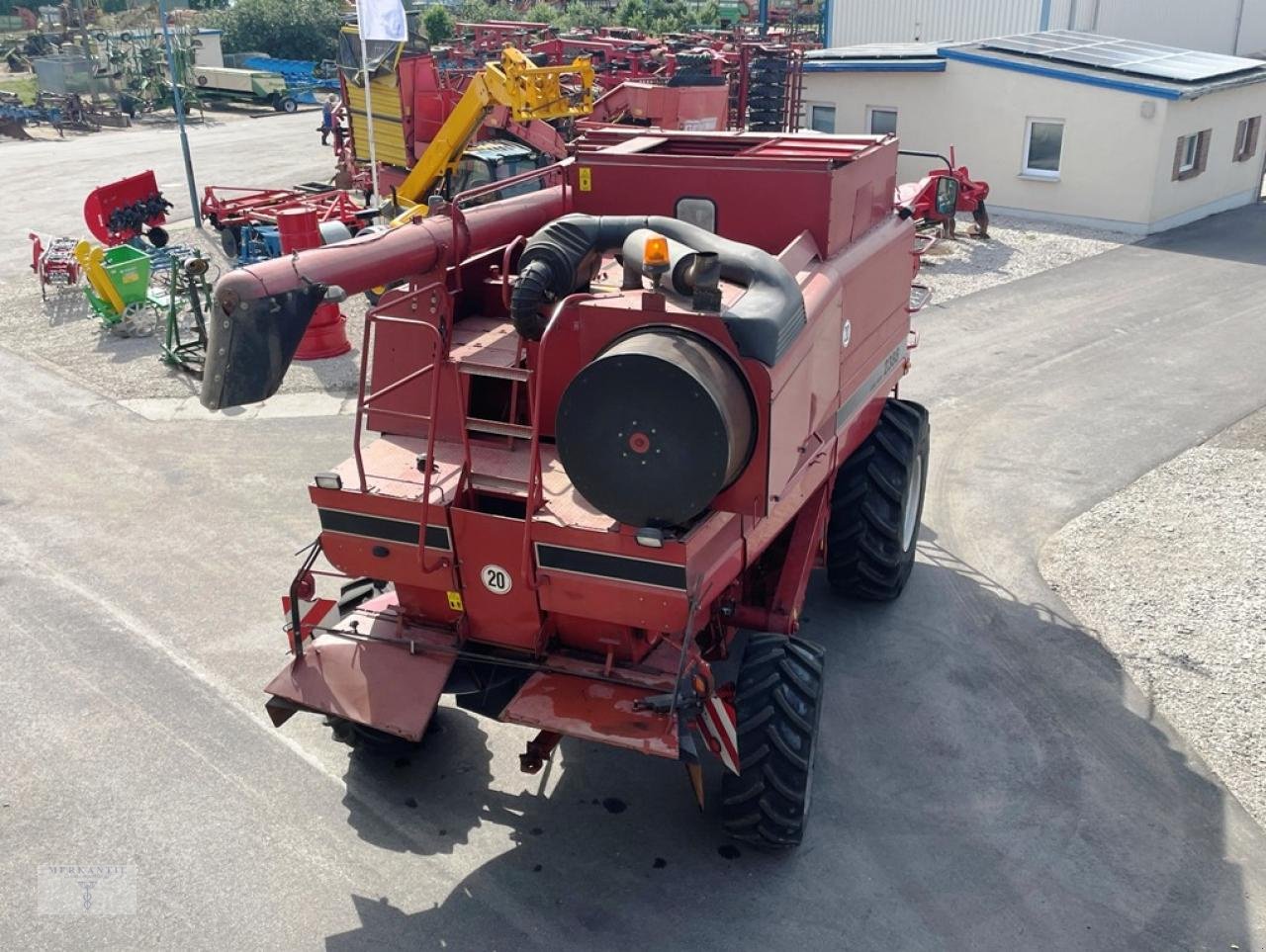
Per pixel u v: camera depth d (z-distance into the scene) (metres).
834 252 5.76
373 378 5.50
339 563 5.14
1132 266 16.97
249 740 6.22
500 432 5.12
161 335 13.89
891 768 5.95
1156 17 28.33
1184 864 5.25
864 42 28.59
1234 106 20.55
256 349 4.34
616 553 4.43
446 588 4.93
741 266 4.64
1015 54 20.47
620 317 4.41
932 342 13.47
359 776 5.93
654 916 4.96
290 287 4.38
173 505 9.20
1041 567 8.10
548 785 5.88
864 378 6.41
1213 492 9.20
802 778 5.01
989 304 15.02
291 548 8.44
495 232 5.52
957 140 20.84
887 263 6.50
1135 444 10.31
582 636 4.96
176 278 12.99
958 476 9.68
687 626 4.40
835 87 22.03
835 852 5.35
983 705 6.49
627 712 4.66
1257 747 6.07
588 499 4.29
